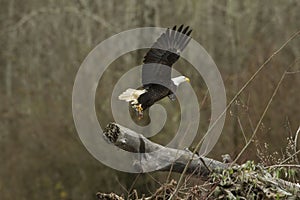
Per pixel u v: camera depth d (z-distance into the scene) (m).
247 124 23.36
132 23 41.00
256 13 42.12
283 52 39.31
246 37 41.44
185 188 13.52
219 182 12.62
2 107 45.81
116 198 14.35
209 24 42.31
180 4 42.31
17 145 44.66
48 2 48.03
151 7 40.56
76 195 41.88
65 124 43.69
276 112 32.84
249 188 12.38
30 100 45.62
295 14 41.72
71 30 45.53
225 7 42.41
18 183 43.81
